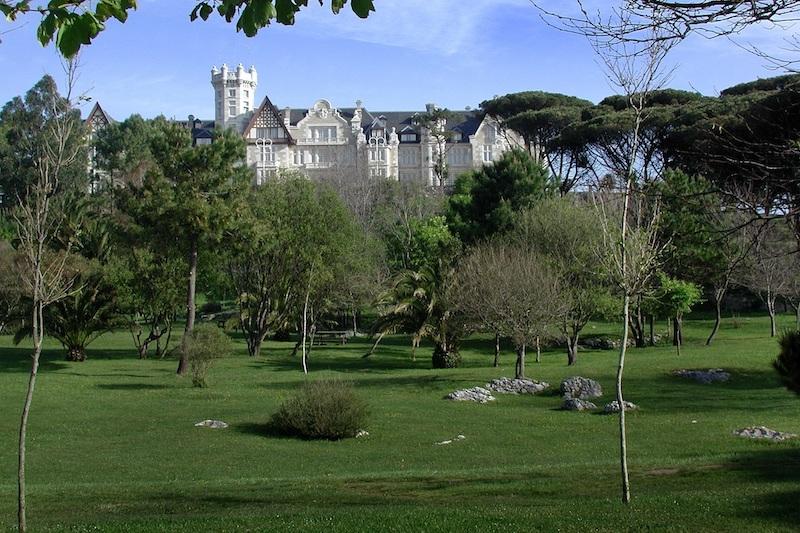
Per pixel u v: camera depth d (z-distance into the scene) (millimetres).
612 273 13312
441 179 110625
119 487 15469
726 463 16406
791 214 9703
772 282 42375
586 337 53625
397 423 24531
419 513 11289
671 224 19594
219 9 6863
